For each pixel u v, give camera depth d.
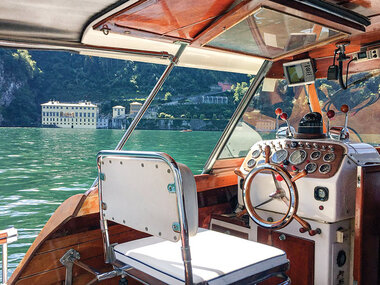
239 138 2.59
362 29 1.90
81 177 24.56
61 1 1.33
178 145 22.09
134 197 1.34
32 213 15.84
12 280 1.60
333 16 1.70
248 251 1.39
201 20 1.72
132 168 1.33
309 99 2.71
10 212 15.83
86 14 1.48
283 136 2.43
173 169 1.14
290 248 1.99
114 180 1.45
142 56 2.01
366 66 2.43
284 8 1.53
